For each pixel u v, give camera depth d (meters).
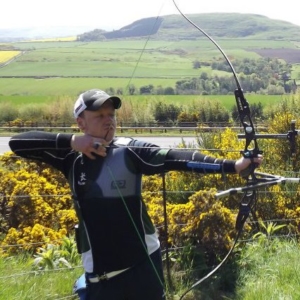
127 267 2.99
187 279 5.50
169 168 2.89
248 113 2.75
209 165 2.78
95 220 2.99
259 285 5.28
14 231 6.71
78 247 3.16
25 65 80.94
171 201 8.25
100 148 2.92
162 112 29.53
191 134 28.12
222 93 30.20
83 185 3.00
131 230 2.99
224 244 5.84
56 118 32.59
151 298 3.02
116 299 3.03
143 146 2.97
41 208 7.38
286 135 2.71
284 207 7.77
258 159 2.73
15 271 5.46
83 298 3.12
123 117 28.75
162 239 6.00
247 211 2.88
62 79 64.88
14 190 7.48
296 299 4.95
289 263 5.74
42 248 6.12
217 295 5.26
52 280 5.16
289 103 17.62
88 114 2.94
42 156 3.16
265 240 6.36
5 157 8.78
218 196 2.75
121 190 2.96
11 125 30.33
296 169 8.80
